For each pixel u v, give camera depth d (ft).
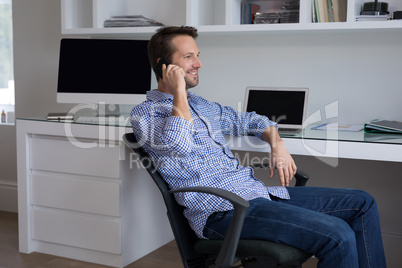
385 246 8.68
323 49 8.68
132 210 8.20
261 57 9.12
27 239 8.77
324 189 6.38
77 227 8.33
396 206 8.58
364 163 8.72
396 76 8.26
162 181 5.80
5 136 11.36
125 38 9.98
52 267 8.18
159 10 9.78
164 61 6.29
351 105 8.61
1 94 12.21
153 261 8.47
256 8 8.82
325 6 7.91
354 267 5.03
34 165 8.63
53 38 10.60
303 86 8.89
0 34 12.43
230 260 4.96
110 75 9.29
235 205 4.94
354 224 5.97
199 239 5.74
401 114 8.30
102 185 8.02
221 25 8.41
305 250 5.11
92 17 9.75
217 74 9.50
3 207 11.55
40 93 10.87
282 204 5.57
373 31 8.15
